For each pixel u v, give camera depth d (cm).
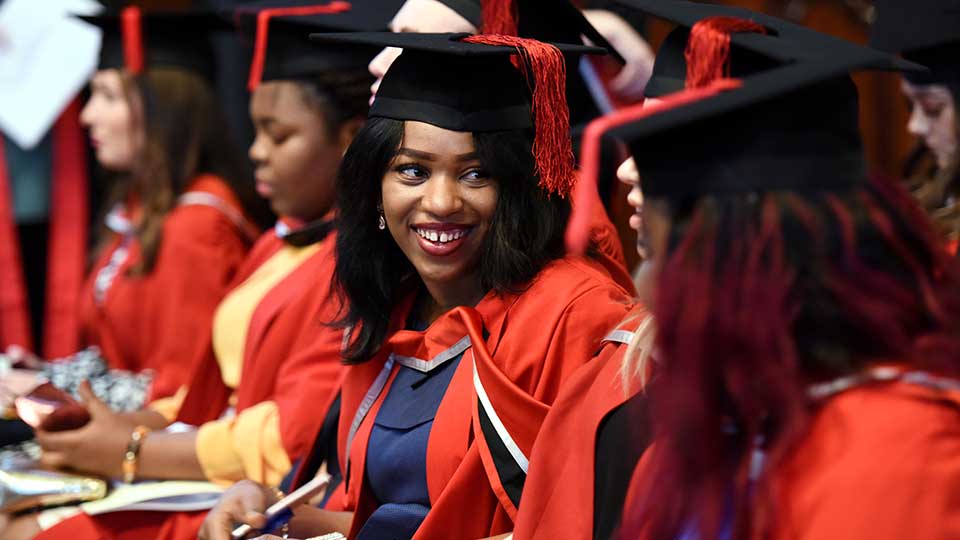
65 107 466
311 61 298
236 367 319
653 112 141
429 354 225
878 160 486
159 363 354
